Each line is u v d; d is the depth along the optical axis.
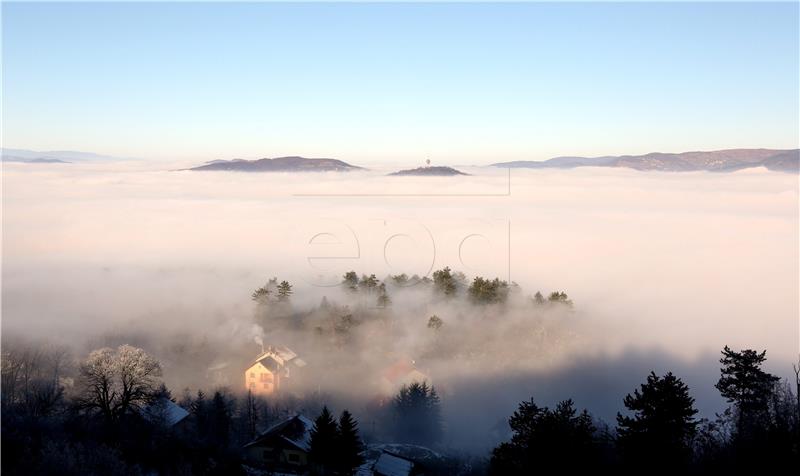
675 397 27.91
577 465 27.98
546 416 29.95
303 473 39.69
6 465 28.05
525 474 28.62
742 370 32.81
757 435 27.86
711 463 27.58
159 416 46.81
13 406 45.69
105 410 45.12
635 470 27.55
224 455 40.75
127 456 35.19
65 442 31.59
